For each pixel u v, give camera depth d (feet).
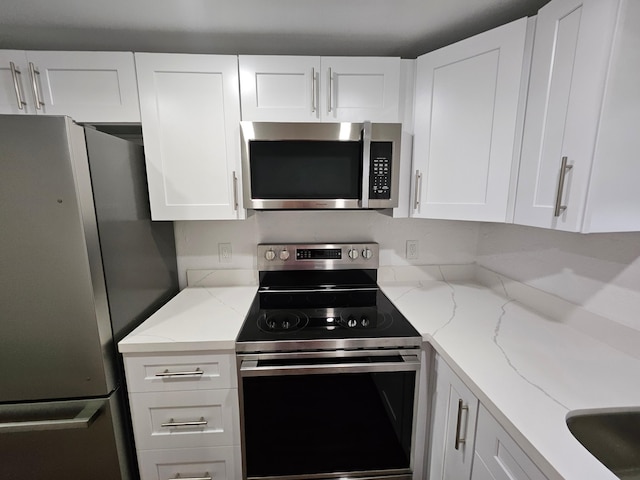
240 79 3.83
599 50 2.33
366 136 3.74
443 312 4.09
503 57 3.23
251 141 3.82
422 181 4.09
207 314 4.09
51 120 2.63
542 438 1.93
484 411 2.45
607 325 3.14
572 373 2.64
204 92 3.83
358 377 3.43
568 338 3.29
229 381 3.46
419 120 4.02
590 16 2.39
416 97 4.02
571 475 1.69
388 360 3.42
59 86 3.69
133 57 3.69
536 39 2.94
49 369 3.02
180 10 3.34
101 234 3.09
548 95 2.84
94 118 3.77
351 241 5.38
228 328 3.64
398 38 4.03
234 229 5.21
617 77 2.32
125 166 3.57
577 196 2.56
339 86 3.94
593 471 1.71
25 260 2.81
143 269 3.99
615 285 3.07
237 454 3.64
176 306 4.37
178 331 3.56
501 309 4.19
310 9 3.36
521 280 4.49
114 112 3.78
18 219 2.73
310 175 3.94
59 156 2.69
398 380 3.49
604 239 3.18
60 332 2.97
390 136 3.89
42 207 2.74
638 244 2.85
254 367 3.29
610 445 2.23
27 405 3.06
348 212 5.29
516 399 2.29
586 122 2.46
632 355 2.91
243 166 3.86
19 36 3.82
